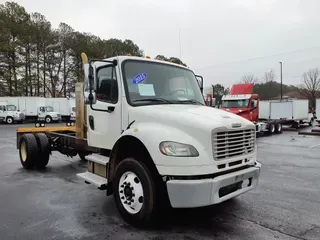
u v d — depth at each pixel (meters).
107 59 4.58
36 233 3.76
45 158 7.96
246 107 18.55
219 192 3.71
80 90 6.31
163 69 4.88
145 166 3.83
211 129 3.53
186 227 3.96
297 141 15.94
